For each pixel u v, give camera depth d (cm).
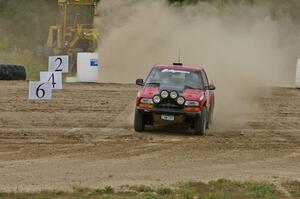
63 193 2486
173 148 3656
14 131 4138
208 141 3953
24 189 2562
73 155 3369
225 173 2998
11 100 5516
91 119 4756
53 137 3944
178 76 4434
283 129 4650
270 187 2645
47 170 2977
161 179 2823
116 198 2412
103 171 2980
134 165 3145
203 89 4378
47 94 4841
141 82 4428
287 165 3247
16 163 3127
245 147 3759
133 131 4284
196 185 2675
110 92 6306
